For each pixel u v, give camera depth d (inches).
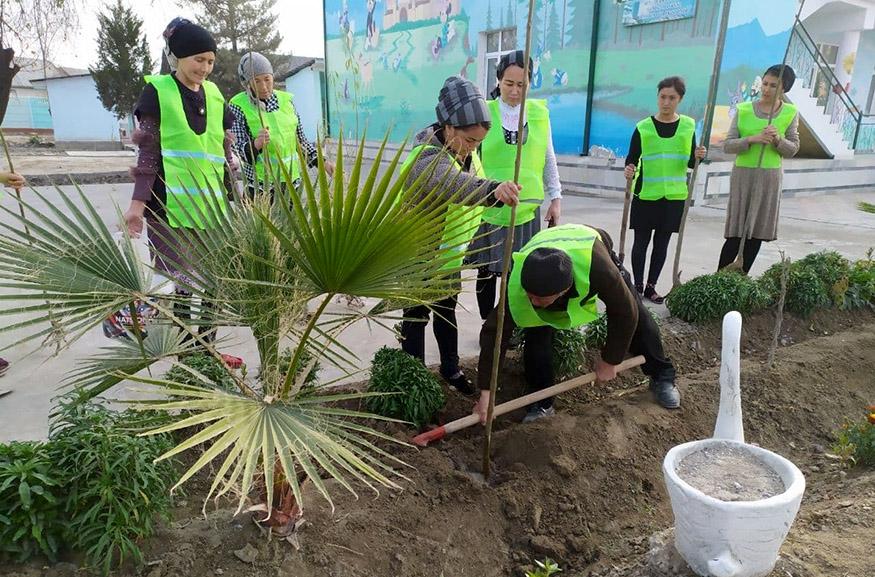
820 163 561.6
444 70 651.5
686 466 91.7
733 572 80.8
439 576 104.7
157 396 142.6
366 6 732.0
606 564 109.1
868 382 179.8
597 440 136.8
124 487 90.4
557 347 162.7
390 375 140.0
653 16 463.2
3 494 88.0
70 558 91.0
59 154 1019.9
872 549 94.6
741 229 234.4
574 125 542.0
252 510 97.3
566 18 526.6
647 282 240.1
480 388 131.3
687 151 222.8
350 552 102.4
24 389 154.3
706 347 194.5
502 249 168.7
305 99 789.2
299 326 98.0
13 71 336.5
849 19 605.0
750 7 442.9
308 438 77.5
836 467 137.0
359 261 74.9
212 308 93.3
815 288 210.2
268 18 809.5
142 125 144.3
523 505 121.6
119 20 1144.8
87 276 87.8
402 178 69.0
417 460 127.5
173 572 91.7
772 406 161.6
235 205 97.4
